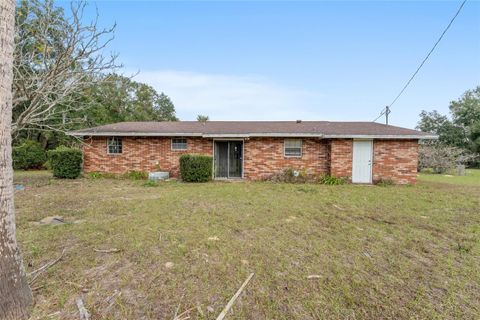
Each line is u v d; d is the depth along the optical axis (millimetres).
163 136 13289
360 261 3568
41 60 5520
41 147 18953
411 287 2938
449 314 2486
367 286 2939
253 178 13031
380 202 7574
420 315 2465
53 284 2830
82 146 13891
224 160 14258
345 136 11891
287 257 3660
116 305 2510
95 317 2332
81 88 6316
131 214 5844
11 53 2361
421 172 19750
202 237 4379
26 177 13102
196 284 2914
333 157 12289
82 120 8586
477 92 36875
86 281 2920
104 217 5578
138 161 13297
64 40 5293
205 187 10320
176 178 13125
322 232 4777
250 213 6066
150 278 3016
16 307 2271
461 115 35406
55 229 4680
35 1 5211
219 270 3236
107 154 13289
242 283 2953
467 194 9125
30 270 3145
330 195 8727
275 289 2850
